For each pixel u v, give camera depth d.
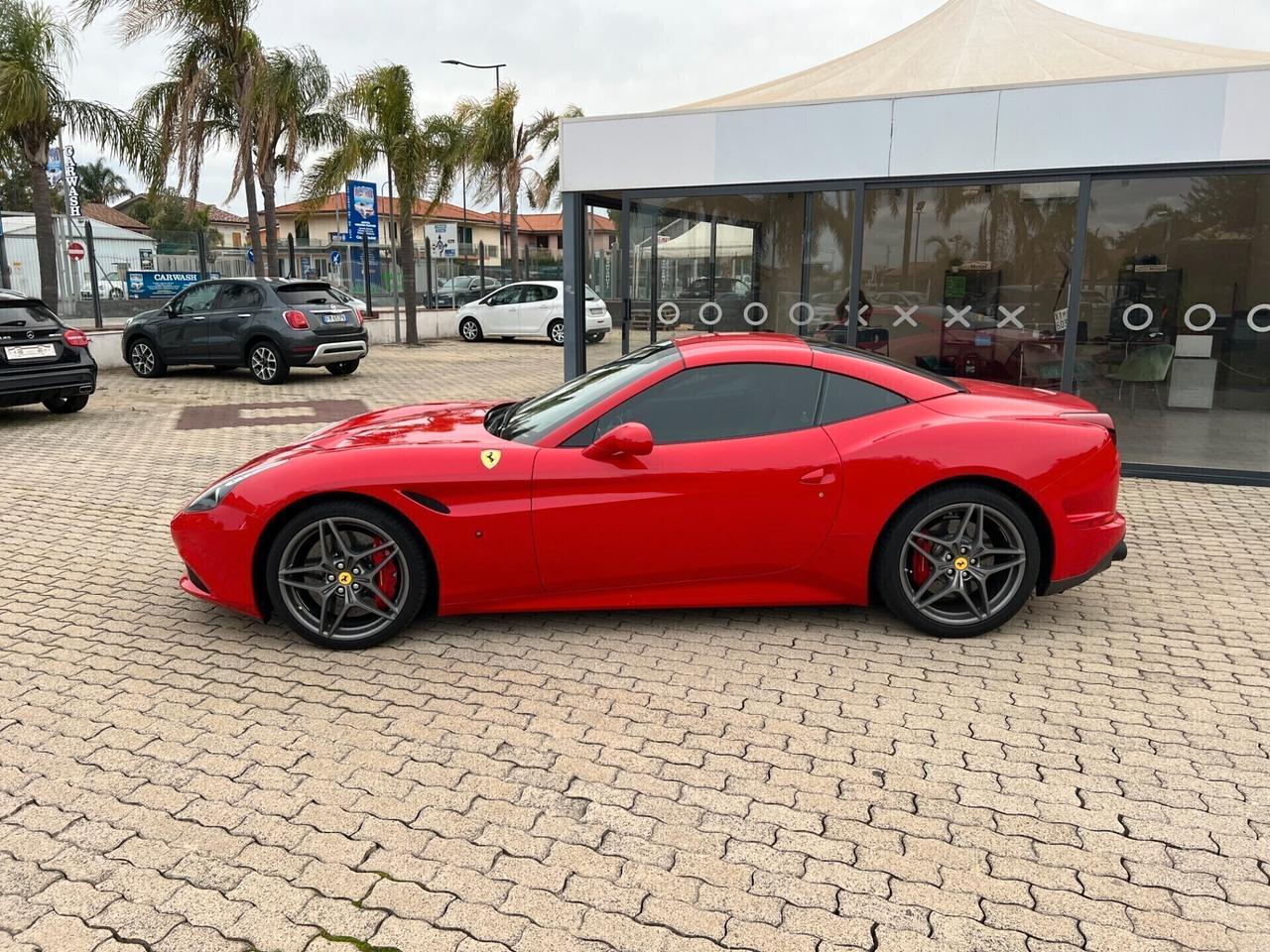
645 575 4.00
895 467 3.90
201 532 3.95
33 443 8.96
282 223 51.44
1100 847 2.62
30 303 9.91
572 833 2.68
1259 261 7.32
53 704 3.48
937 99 7.43
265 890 2.42
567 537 3.91
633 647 4.02
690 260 8.70
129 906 2.36
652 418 4.02
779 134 7.96
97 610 4.49
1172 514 6.38
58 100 15.20
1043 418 4.09
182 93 17.11
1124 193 7.43
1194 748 3.18
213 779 2.96
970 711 3.44
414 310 20.92
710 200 8.51
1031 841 2.65
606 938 2.25
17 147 15.65
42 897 2.39
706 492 3.89
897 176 7.67
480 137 25.25
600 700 3.51
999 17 10.62
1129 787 2.93
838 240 8.16
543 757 3.10
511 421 4.41
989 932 2.28
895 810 2.80
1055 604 4.59
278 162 19.20
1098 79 6.94
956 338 8.09
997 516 3.96
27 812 2.77
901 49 10.48
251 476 3.97
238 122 18.25
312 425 10.02
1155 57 9.28
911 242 8.00
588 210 9.02
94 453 8.48
